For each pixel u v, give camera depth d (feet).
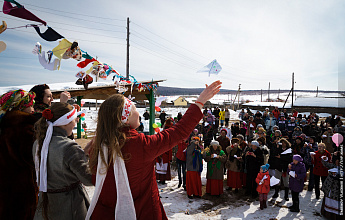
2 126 5.63
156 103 21.57
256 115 40.63
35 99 7.09
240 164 19.39
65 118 4.79
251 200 17.71
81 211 4.92
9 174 5.43
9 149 5.44
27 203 5.70
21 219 5.59
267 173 16.17
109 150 3.75
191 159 17.81
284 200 17.74
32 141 5.70
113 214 3.79
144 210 3.83
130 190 3.75
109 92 26.35
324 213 14.10
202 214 15.12
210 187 18.43
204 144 36.35
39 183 4.83
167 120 23.26
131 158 3.67
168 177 21.18
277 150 18.56
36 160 4.81
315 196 18.61
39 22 6.30
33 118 6.03
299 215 15.08
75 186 4.91
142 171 3.81
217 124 46.88
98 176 3.82
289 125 40.81
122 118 3.82
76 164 4.44
